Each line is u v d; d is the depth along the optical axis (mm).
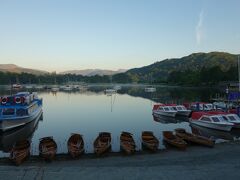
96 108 97750
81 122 67062
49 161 32938
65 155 35062
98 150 34688
